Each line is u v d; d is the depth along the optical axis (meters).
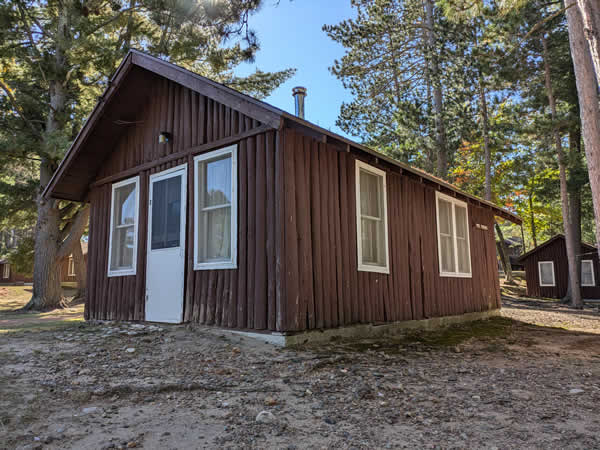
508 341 7.11
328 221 6.25
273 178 5.70
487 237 11.93
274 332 5.37
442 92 19.83
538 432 2.80
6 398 3.11
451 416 3.09
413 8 21.28
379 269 7.24
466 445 2.58
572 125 16.39
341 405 3.27
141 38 16.94
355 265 6.68
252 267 5.79
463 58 16.64
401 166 7.34
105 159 8.95
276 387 3.68
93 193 9.20
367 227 7.29
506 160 25.12
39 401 3.12
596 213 7.83
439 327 8.77
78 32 14.14
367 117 21.53
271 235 5.60
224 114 6.61
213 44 12.63
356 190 6.93
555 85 17.73
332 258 6.21
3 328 7.55
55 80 15.45
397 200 8.10
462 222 10.69
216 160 6.71
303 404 3.28
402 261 7.96
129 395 3.37
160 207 7.47
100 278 8.47
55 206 16.58
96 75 16.38
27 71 16.52
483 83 16.39
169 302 6.93
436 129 18.36
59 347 5.04
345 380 3.95
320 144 6.32
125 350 4.93
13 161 16.53
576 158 17.17
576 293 17.41
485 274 11.48
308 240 5.78
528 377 4.36
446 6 11.93
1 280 36.12
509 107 18.23
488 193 19.25
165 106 7.82
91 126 8.08
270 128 5.83
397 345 6.07
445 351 5.85
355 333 6.46
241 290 5.87
